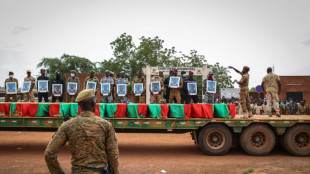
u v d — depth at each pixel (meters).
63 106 7.85
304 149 8.19
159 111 8.05
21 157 7.75
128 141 11.00
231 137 8.19
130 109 8.00
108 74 10.79
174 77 10.17
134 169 6.52
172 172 6.28
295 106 18.77
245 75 8.41
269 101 9.27
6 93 10.58
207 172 6.29
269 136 8.22
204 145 8.13
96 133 2.65
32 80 10.70
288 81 30.94
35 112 7.91
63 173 2.69
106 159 2.74
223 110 8.16
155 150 9.16
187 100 10.43
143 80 11.08
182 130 8.60
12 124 7.91
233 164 7.11
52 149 2.56
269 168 6.67
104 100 10.70
